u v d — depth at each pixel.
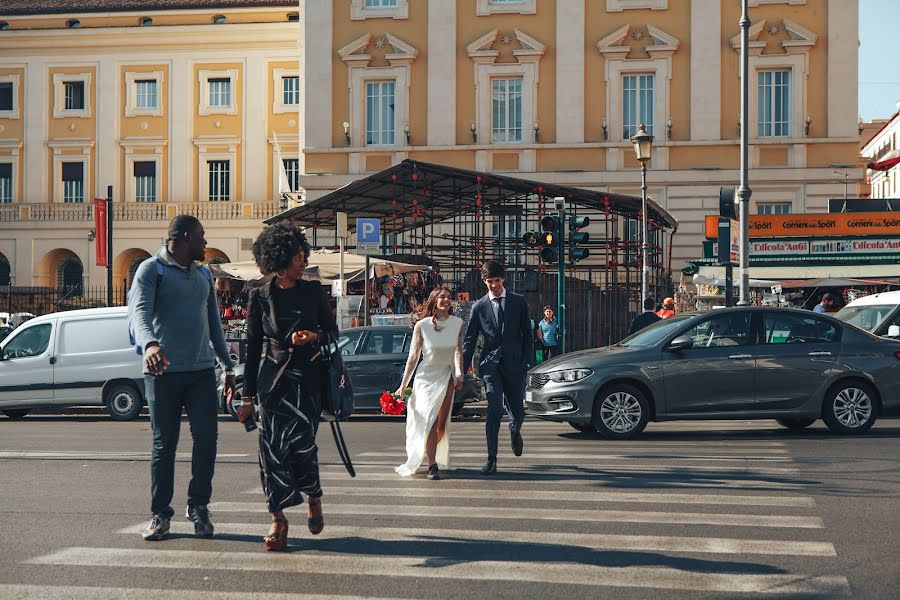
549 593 5.41
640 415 12.77
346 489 8.83
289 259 6.42
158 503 6.77
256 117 48.06
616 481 9.16
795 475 9.44
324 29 38.66
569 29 37.47
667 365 12.81
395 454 11.54
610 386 12.80
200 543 6.65
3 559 6.23
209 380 6.80
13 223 48.25
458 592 5.43
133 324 6.48
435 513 7.64
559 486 8.91
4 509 7.92
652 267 28.58
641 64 37.16
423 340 9.70
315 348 6.47
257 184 48.03
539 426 15.22
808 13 36.44
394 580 5.68
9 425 16.88
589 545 6.52
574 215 21.38
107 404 17.91
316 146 38.72
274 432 6.39
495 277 9.98
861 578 5.70
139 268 6.57
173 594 5.43
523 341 10.04
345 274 24.23
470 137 37.91
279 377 6.38
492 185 27.45
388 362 17.02
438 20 38.06
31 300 40.16
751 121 36.66
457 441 12.91
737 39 36.53
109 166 48.53
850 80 36.16
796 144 36.34
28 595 5.43
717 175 36.66
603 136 37.34
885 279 32.06
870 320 17.27
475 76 37.84
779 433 13.48
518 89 37.97
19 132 48.81
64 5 48.94
